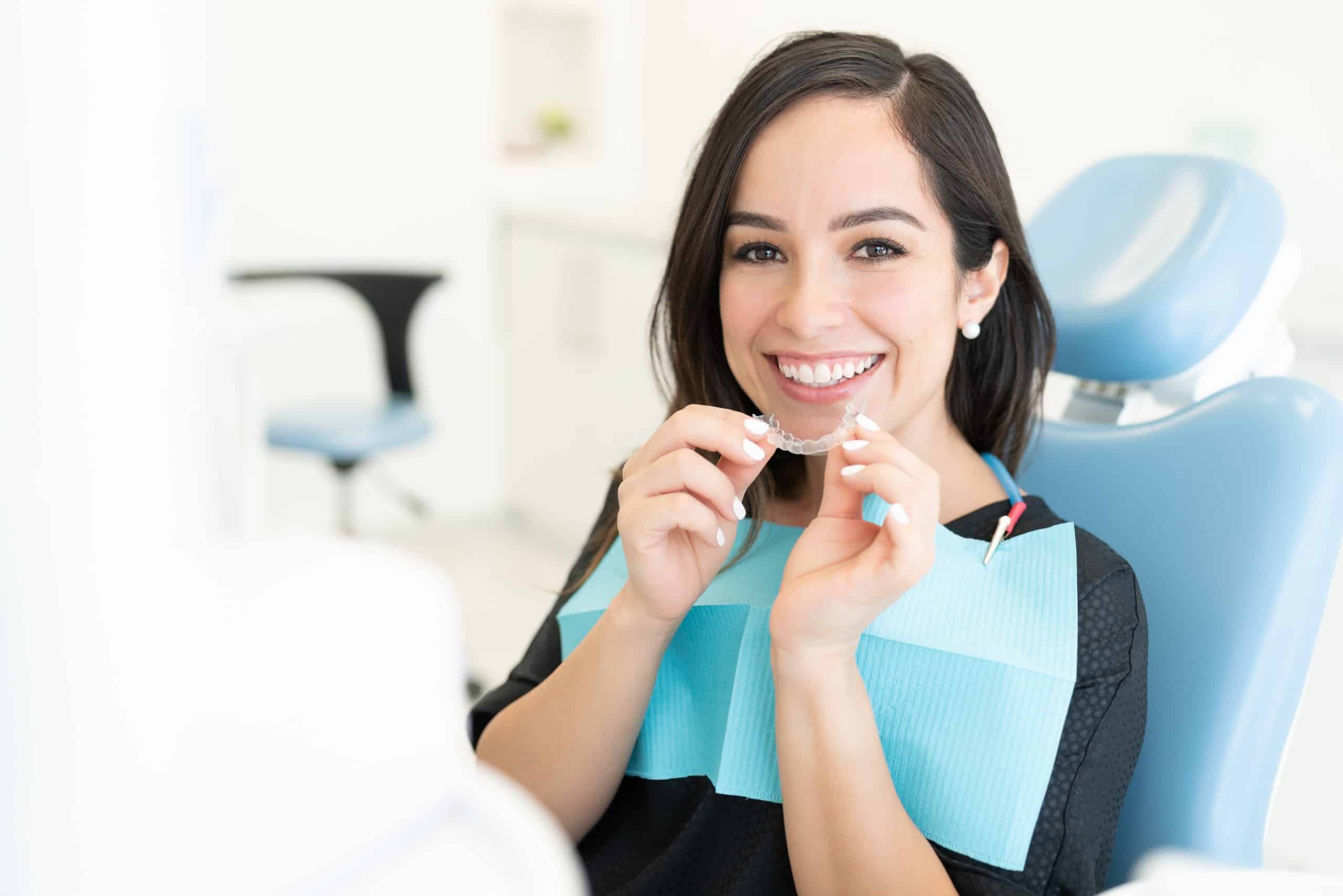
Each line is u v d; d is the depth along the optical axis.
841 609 0.69
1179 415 0.97
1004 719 0.76
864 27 3.34
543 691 0.88
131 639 0.17
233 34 3.24
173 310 0.16
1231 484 0.91
